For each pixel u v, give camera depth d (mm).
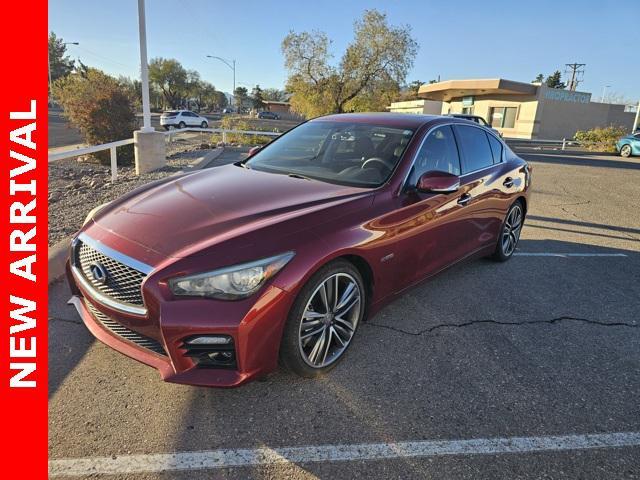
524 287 4590
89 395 2654
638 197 10695
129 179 9047
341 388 2830
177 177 3785
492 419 2629
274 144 4363
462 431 2521
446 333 3574
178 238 2605
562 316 3990
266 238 2564
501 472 2266
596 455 2406
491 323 3781
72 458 2211
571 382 3035
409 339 3453
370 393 2797
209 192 3215
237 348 2406
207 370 2453
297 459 2273
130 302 2520
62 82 14062
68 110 13727
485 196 4387
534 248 6000
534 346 3465
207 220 2770
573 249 6055
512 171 4965
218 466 2209
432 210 3592
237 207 2932
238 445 2342
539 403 2797
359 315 3119
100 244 2697
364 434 2459
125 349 2613
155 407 2584
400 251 3312
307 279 2600
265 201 3021
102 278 2607
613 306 4266
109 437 2352
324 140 4055
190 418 2512
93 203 6730
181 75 89812
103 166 12961
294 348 2656
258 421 2514
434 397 2797
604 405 2818
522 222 5465
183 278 2375
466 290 4430
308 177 3559
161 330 2361
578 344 3535
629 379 3113
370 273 3104
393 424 2545
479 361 3215
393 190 3338
